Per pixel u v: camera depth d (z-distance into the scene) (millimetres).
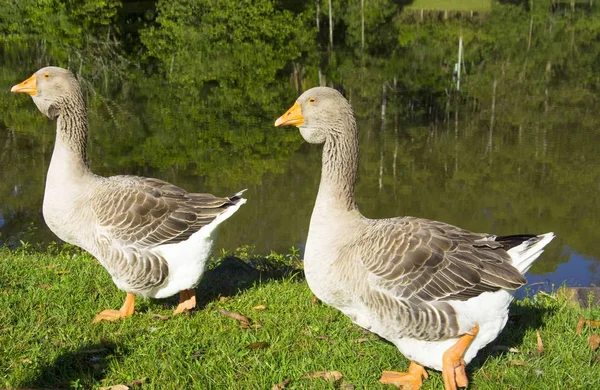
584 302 2947
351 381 2365
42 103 2699
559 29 20312
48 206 2689
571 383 2340
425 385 2379
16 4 15078
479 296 2240
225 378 2357
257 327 2625
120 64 14484
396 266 2230
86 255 3258
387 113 11547
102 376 2357
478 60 16797
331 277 2324
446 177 7887
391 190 7363
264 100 12055
